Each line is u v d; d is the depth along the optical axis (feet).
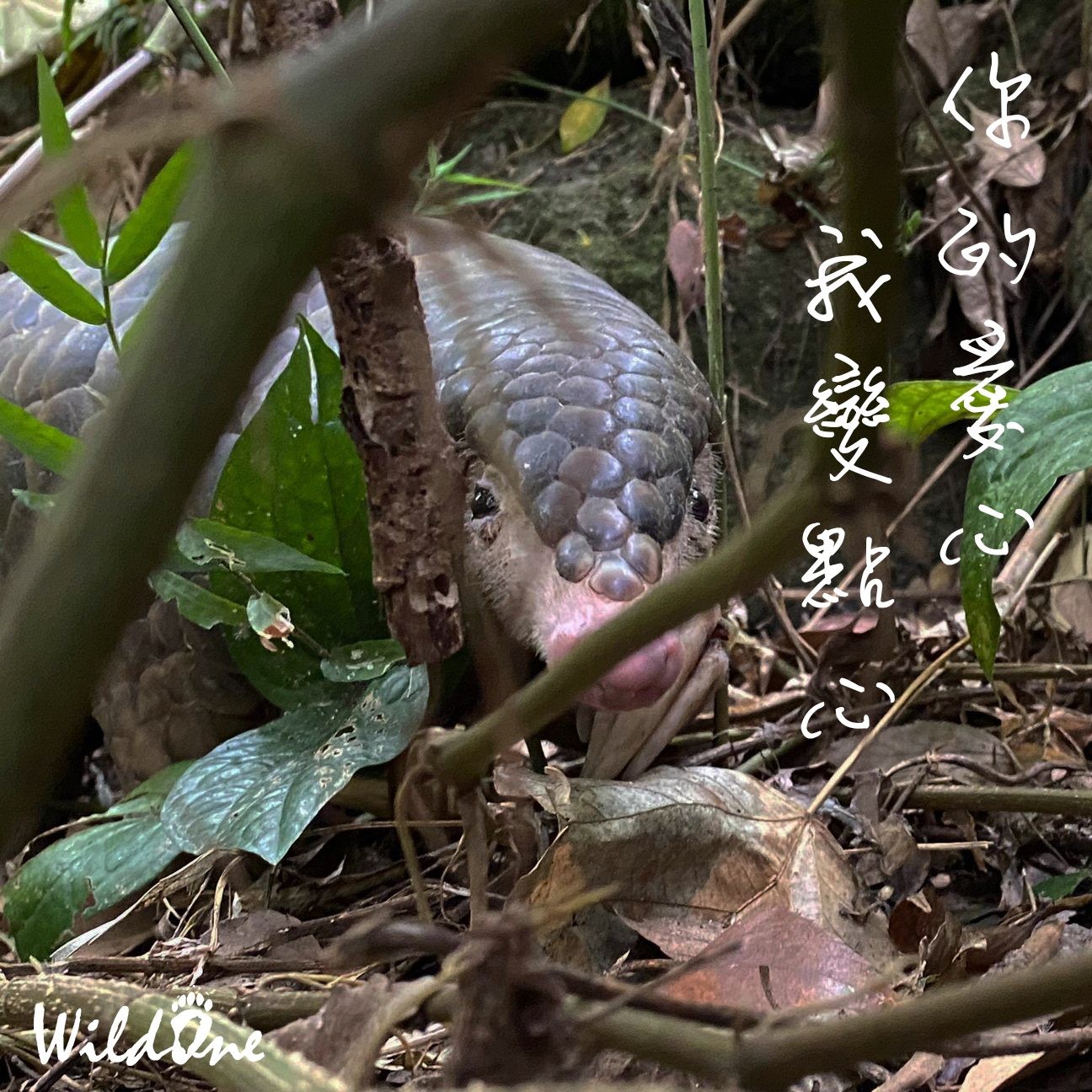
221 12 3.80
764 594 3.51
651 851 2.89
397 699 3.00
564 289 3.16
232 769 2.99
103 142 1.36
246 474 3.02
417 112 1.29
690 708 3.03
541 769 3.01
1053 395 2.89
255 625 2.98
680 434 3.03
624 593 2.93
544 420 2.99
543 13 1.29
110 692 3.22
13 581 1.44
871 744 3.15
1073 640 3.34
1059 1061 2.77
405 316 2.80
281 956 2.93
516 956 2.10
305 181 1.28
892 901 2.98
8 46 4.38
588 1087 2.12
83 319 2.88
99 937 3.01
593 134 4.26
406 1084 2.73
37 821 3.32
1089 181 3.86
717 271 3.15
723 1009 2.34
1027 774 3.07
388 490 2.83
